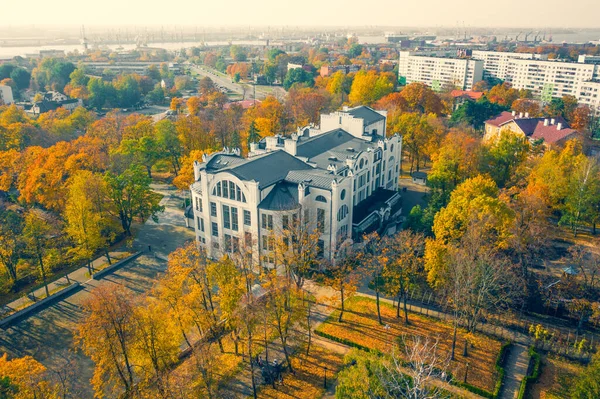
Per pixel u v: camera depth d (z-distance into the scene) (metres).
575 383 62.06
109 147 161.12
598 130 194.00
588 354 74.75
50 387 64.56
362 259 95.56
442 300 86.94
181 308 71.31
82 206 102.31
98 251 116.31
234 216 104.25
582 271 87.19
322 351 79.00
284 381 72.81
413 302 90.88
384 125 155.50
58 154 132.25
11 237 101.69
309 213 102.75
